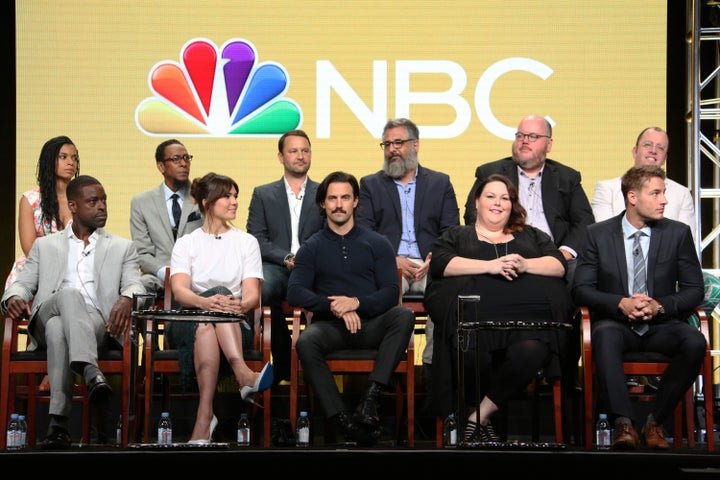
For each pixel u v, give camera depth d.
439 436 10.19
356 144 13.48
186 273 10.65
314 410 11.39
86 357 9.81
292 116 13.48
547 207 12.02
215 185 10.84
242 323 10.34
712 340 13.29
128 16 13.51
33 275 10.73
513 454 8.70
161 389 11.30
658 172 10.59
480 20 13.55
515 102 13.51
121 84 13.47
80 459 8.62
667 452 8.88
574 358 10.61
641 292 10.51
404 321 10.12
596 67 13.52
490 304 10.23
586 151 13.48
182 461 8.66
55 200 12.15
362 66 13.52
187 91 13.47
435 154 13.48
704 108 13.84
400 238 12.17
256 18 13.54
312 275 10.66
